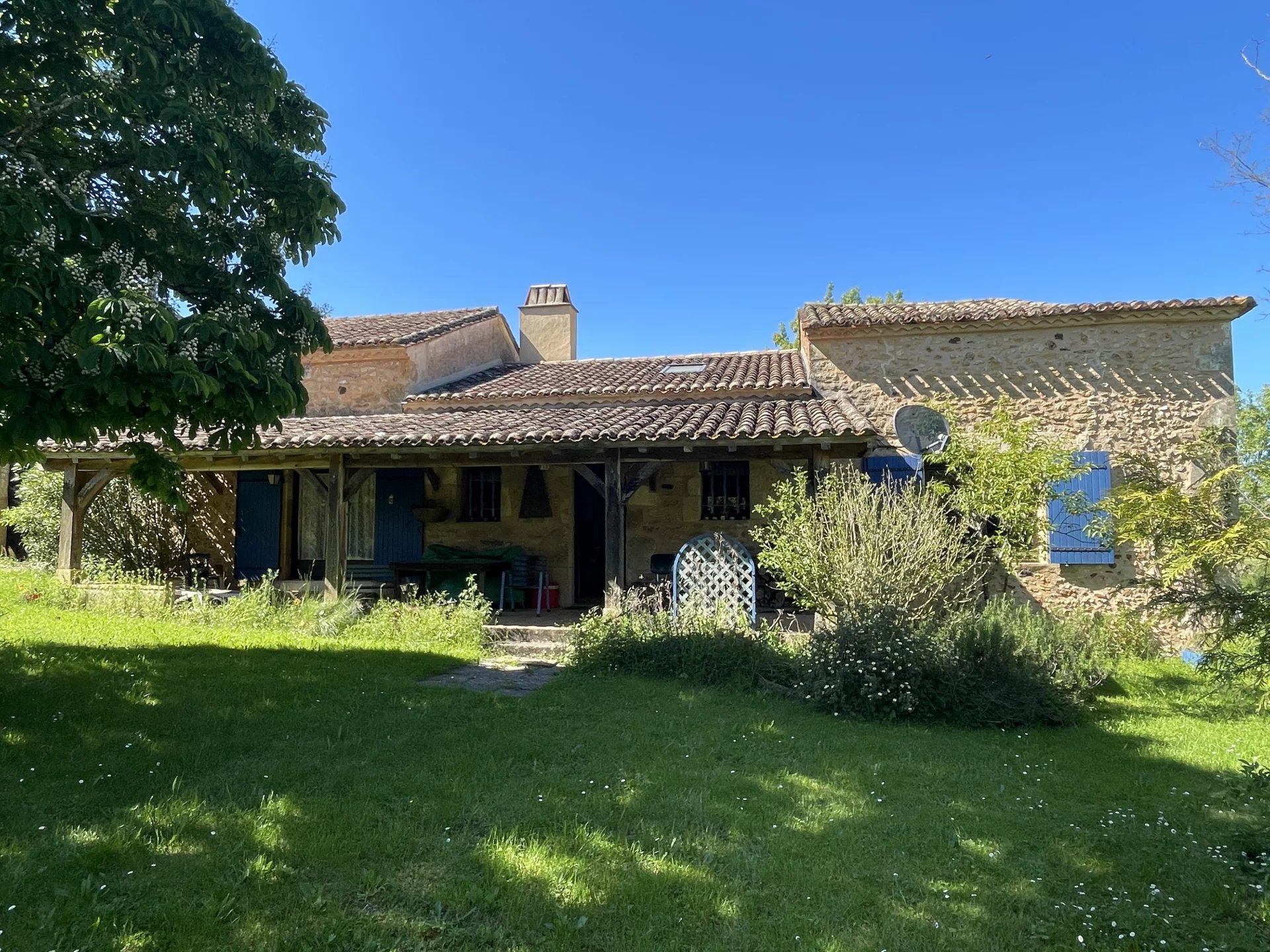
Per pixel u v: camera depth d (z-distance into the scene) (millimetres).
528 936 3074
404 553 12711
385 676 7484
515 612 11578
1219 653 5879
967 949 3047
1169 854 3861
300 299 5988
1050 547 10250
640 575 11883
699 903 3324
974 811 4418
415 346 13250
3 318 4473
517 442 8953
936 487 9062
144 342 4348
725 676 7539
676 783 4723
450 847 3791
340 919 3150
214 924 3076
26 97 5430
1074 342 10711
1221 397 10234
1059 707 6539
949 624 7477
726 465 11898
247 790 4453
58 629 9227
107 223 5070
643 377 13180
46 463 11359
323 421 11594
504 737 5551
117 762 4801
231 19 5508
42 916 3066
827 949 3014
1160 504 6125
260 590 10656
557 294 17594
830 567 7785
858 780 4867
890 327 11117
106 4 5152
